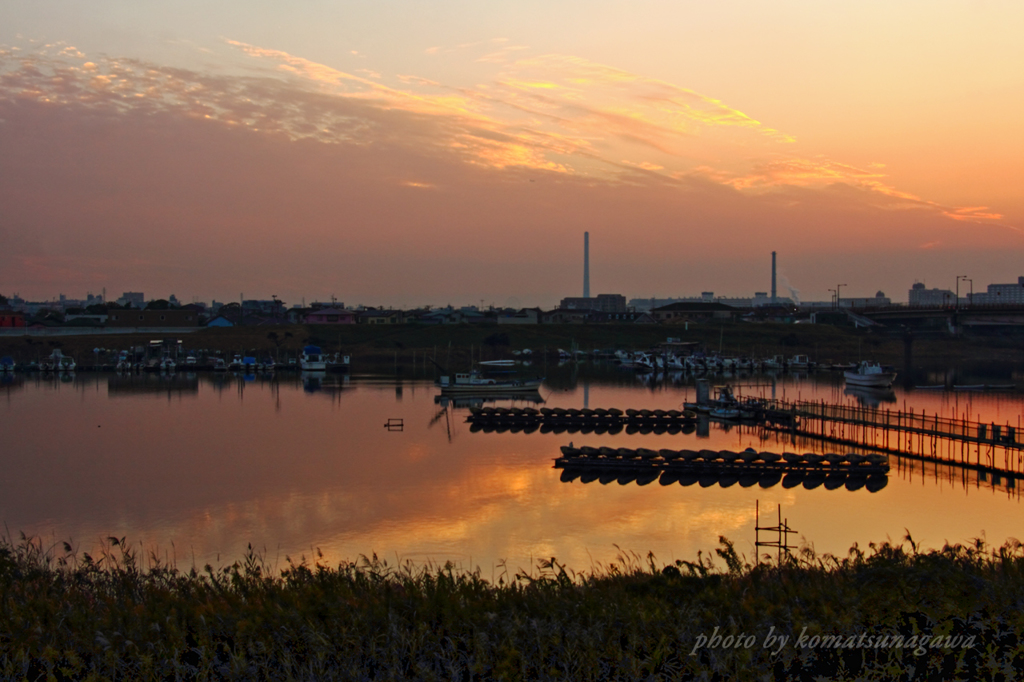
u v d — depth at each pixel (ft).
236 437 210.18
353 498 138.62
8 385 356.79
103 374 423.64
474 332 605.73
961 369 490.90
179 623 49.44
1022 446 160.15
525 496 139.74
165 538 114.52
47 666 44.80
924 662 46.21
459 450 191.01
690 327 639.35
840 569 58.65
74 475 158.61
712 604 51.26
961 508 131.44
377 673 44.45
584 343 598.75
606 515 126.31
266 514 127.85
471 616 49.08
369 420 246.88
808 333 619.26
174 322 608.19
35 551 74.18
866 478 153.79
